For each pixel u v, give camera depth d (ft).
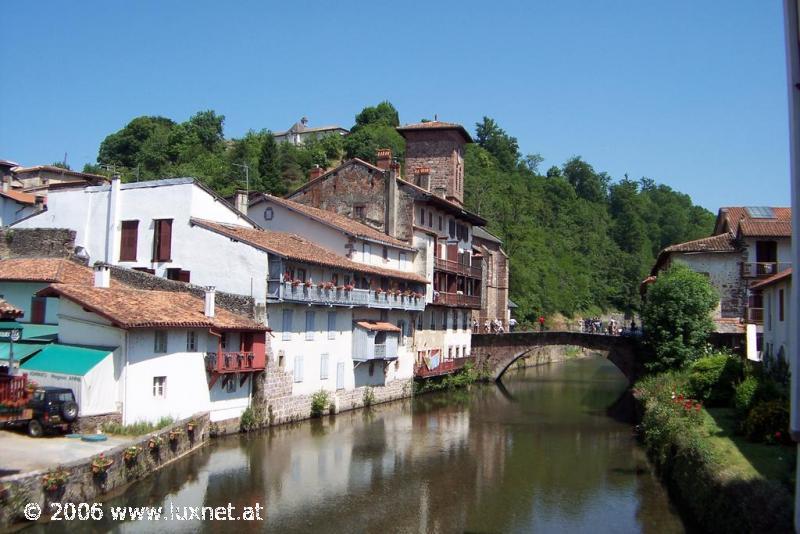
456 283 206.69
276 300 117.39
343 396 143.84
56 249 130.00
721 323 159.94
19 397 77.15
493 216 349.20
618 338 189.47
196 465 92.94
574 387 216.13
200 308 108.88
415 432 128.06
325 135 469.16
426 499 85.51
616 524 77.15
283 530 71.36
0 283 114.32
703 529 71.61
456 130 231.71
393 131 416.46
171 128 382.42
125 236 129.29
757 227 154.61
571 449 117.70
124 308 96.43
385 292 155.43
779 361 108.17
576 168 544.21
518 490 90.94
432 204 191.93
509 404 172.96
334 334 140.26
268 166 311.88
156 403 97.04
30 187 204.95
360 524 75.00
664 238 529.45
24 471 65.57
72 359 90.74
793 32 51.88
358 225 168.96
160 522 70.69
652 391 133.90
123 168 339.36
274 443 109.50
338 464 99.76
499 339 216.13
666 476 94.17
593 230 460.14
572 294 368.07
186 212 124.36
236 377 112.88
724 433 87.51
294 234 153.48
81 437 82.99
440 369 186.91
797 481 51.67
